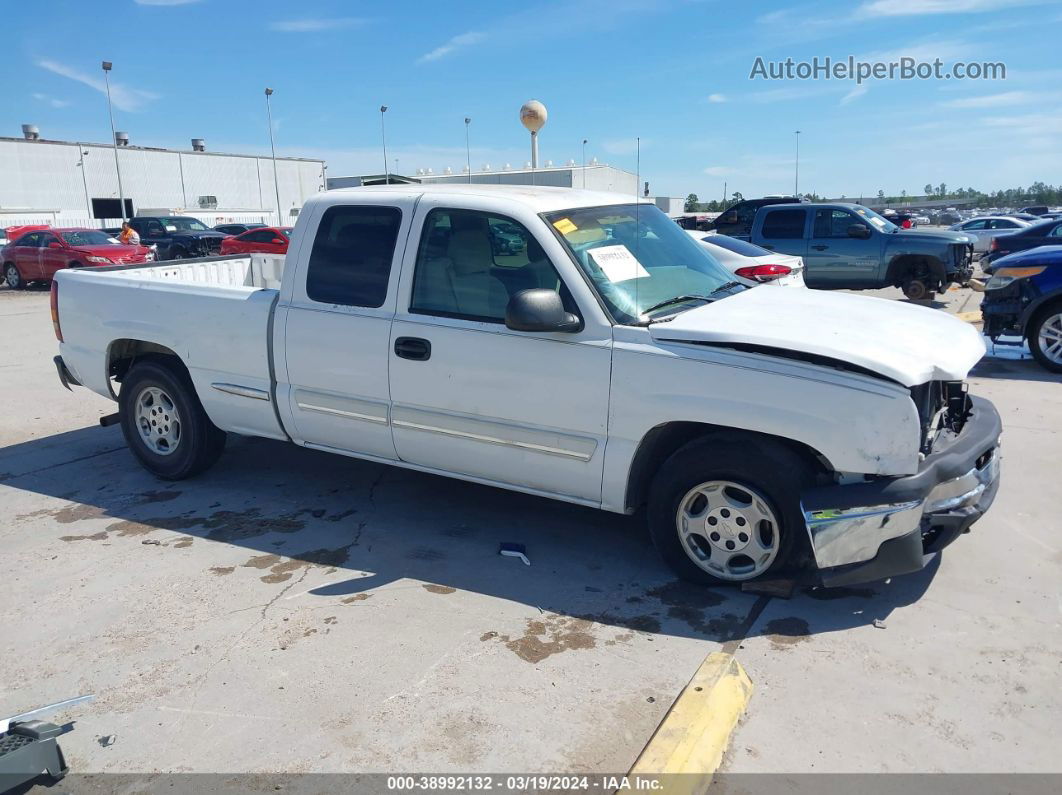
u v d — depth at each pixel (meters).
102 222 49.28
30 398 8.30
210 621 3.89
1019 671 3.40
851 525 3.61
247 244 25.83
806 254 14.75
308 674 3.45
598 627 3.79
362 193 4.74
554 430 4.16
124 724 3.17
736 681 3.25
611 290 4.11
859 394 3.55
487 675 3.42
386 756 2.96
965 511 3.85
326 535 4.85
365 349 4.61
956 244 13.75
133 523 5.07
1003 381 8.32
